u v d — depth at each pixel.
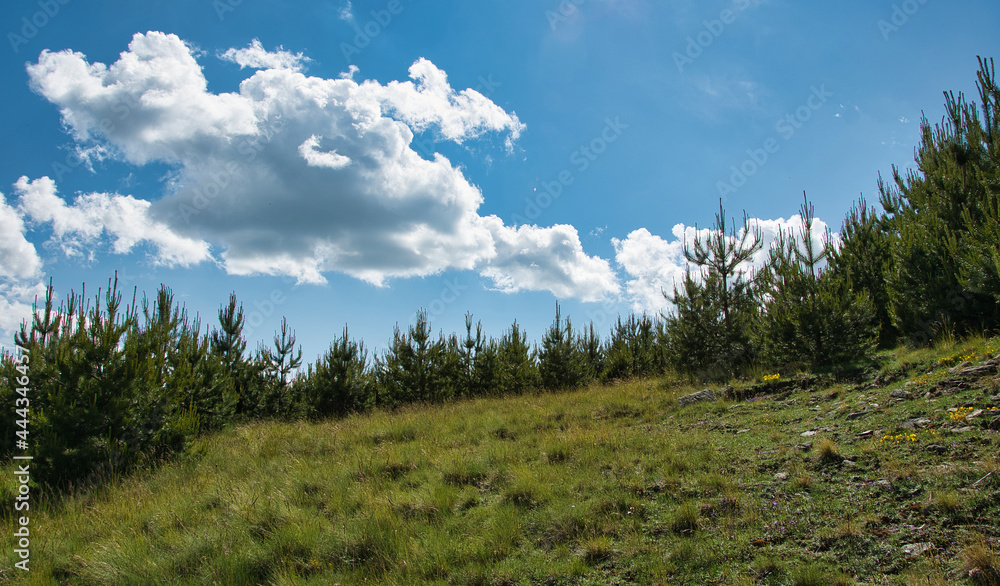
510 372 21.06
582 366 21.20
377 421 12.95
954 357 8.62
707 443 7.54
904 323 11.76
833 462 5.74
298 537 5.49
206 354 15.30
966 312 10.27
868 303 12.32
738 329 14.73
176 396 10.67
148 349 9.95
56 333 10.23
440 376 20.73
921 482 4.74
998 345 8.35
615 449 7.76
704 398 11.13
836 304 11.83
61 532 6.18
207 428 14.50
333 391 19.86
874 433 6.30
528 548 5.09
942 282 10.73
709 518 5.04
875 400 7.83
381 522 5.71
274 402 19.77
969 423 5.73
